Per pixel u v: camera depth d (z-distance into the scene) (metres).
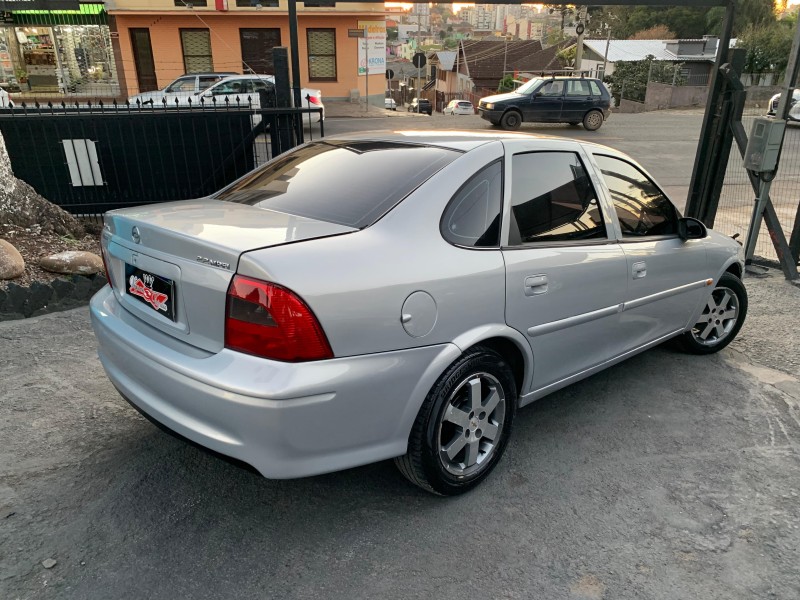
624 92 39.25
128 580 2.37
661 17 66.44
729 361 4.56
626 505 2.90
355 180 2.90
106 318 2.86
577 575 2.47
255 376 2.21
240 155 8.03
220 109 7.73
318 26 24.34
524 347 2.98
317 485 2.98
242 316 2.24
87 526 2.65
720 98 6.86
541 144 3.24
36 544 2.54
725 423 3.67
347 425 2.38
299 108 7.33
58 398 3.68
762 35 38.38
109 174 7.84
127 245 2.73
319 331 2.24
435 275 2.55
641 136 18.81
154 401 2.55
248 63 24.48
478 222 2.81
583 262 3.20
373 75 25.88
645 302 3.70
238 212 2.79
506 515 2.81
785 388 4.13
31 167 7.63
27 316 4.86
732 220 8.88
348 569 2.47
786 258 6.53
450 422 2.77
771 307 5.71
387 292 2.39
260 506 2.82
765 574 2.50
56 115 7.32
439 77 69.56
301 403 2.22
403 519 2.77
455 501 2.90
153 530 2.64
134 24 23.25
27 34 22.72
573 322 3.21
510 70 55.12
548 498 2.94
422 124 19.53
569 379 3.40
